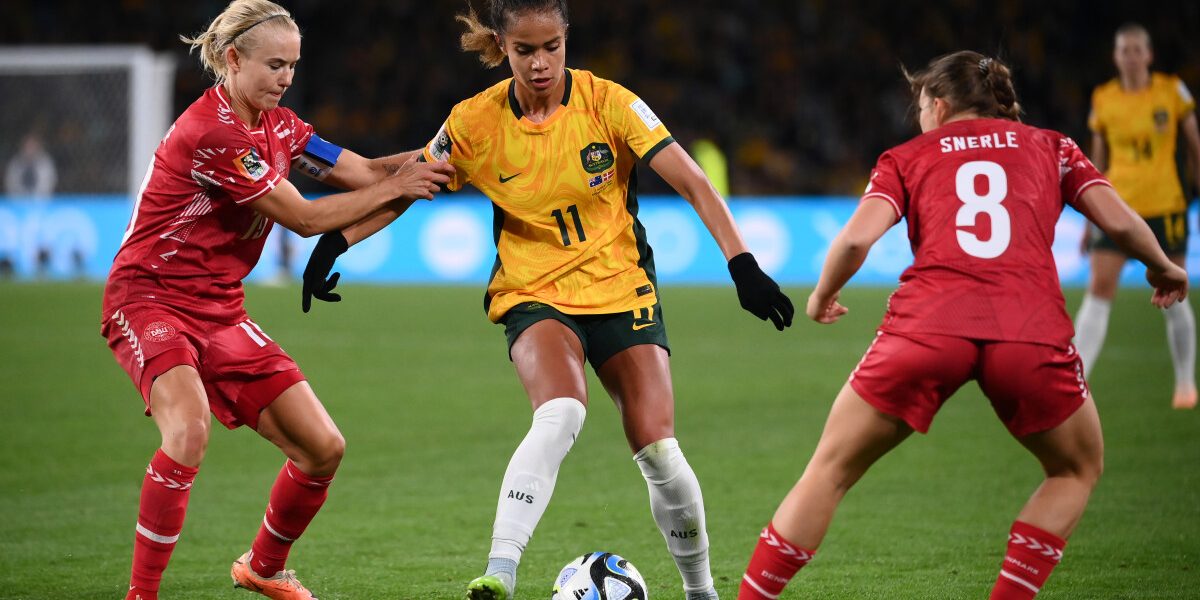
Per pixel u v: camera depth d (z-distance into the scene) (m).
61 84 69.44
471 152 14.62
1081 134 84.62
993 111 13.40
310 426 14.48
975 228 12.55
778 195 83.19
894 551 17.91
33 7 88.31
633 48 91.12
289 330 47.19
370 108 86.75
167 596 15.93
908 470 23.67
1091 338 28.97
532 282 14.50
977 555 17.66
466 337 45.34
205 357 14.59
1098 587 15.80
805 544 12.48
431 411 30.77
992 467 23.86
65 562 17.56
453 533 19.30
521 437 27.56
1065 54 88.88
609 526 19.73
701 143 76.06
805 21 92.69
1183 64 86.50
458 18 14.84
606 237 14.52
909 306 12.52
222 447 26.62
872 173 13.19
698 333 46.66
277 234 69.00
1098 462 12.73
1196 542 18.03
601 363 14.37
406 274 69.50
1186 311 29.03
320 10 89.94
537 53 13.61
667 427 13.63
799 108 88.06
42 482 22.97
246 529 19.73
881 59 90.19
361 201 14.43
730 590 16.09
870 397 12.36
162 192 14.34
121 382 34.84
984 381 12.45
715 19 92.50
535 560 17.70
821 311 13.31
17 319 48.88
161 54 86.94
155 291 14.48
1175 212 30.09
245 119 14.69
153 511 13.72
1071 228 63.22
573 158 14.32
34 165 68.19
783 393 33.19
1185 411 28.77
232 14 14.18
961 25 91.00
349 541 18.81
